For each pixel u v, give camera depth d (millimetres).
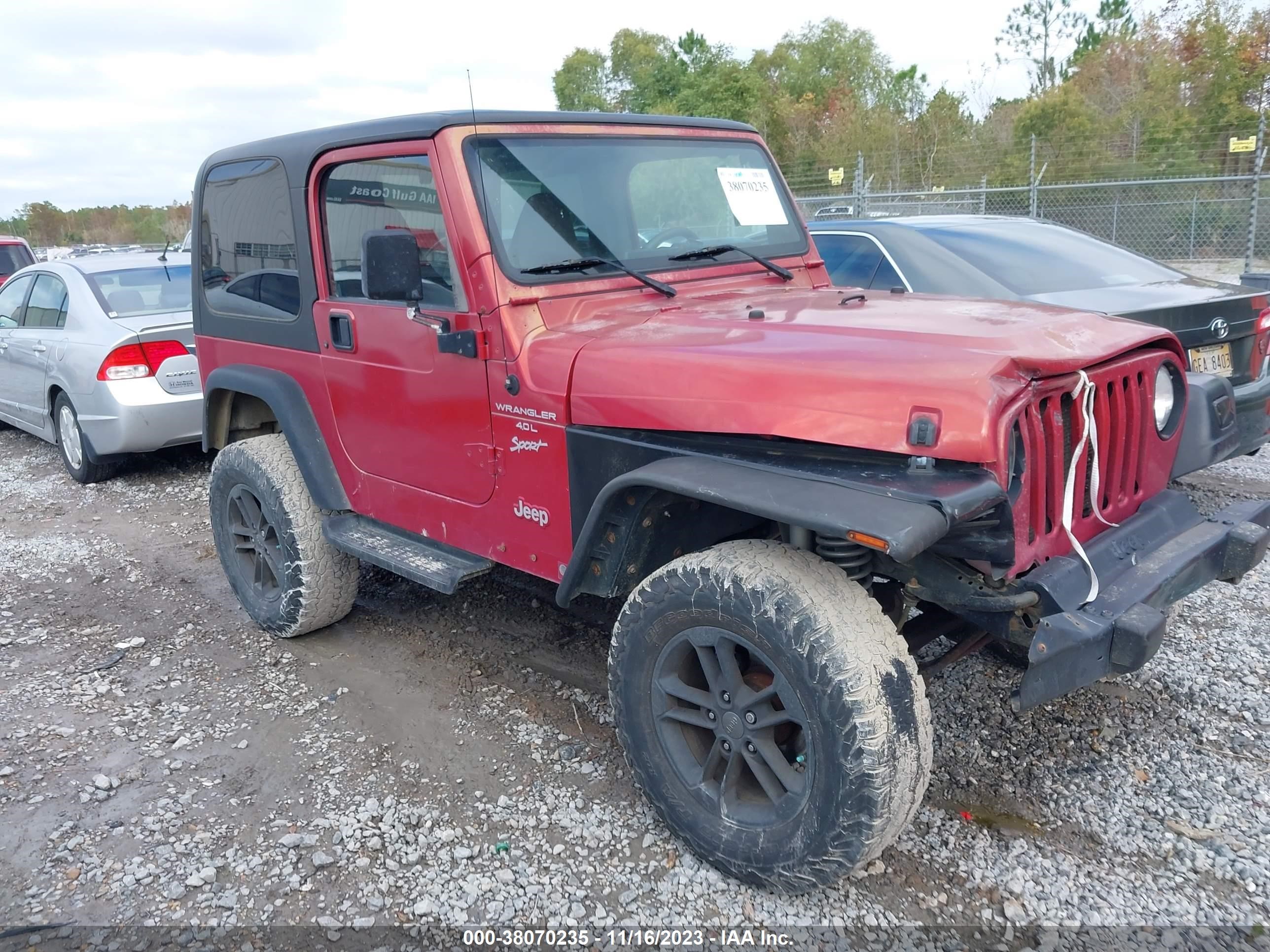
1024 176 23672
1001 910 2410
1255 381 4789
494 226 2936
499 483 3053
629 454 2596
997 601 2279
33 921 2496
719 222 3625
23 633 4422
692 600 2410
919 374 2141
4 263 14297
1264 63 26812
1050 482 2342
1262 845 2596
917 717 2201
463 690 3703
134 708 3656
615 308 3094
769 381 2324
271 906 2527
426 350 3178
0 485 7371
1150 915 2365
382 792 3027
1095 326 2586
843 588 2258
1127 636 2205
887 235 5422
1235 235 16766
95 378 6582
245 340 4152
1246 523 2754
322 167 3480
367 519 3889
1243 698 3316
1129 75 30344
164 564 5348
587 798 2957
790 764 2500
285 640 4250
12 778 3176
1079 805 2809
